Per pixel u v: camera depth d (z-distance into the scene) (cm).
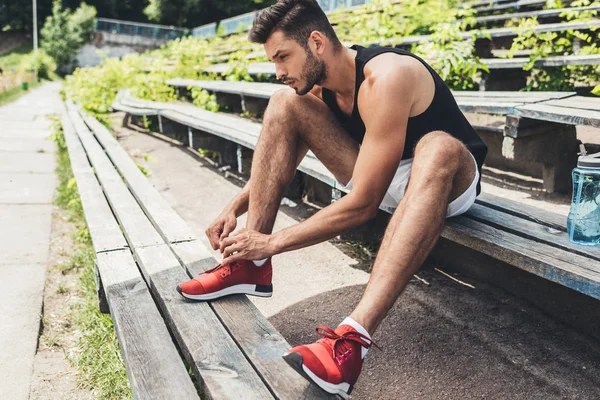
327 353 169
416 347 254
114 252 294
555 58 514
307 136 243
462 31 702
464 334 261
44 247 441
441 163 190
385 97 199
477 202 276
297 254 369
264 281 234
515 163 480
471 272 318
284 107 239
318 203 471
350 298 304
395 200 248
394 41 697
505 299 290
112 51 4628
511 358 241
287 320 288
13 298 347
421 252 182
